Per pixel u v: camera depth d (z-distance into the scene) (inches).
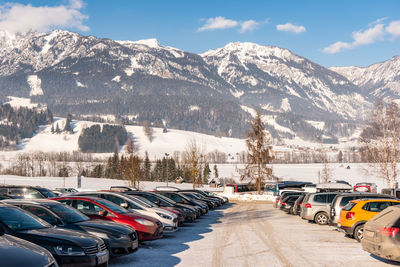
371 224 406.6
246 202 1903.3
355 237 547.2
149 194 773.9
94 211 473.4
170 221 571.2
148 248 487.8
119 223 430.3
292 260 415.8
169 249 482.6
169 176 5078.7
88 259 308.3
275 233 647.8
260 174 2239.2
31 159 6865.2
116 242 382.6
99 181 4033.0
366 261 414.3
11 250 226.7
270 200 2011.6
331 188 1605.6
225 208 1396.4
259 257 432.1
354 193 666.2
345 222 557.6
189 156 2716.5
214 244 523.5
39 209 390.0
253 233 644.7
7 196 710.5
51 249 302.7
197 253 454.9
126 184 3366.1
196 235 615.8
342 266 388.5
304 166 7185.0
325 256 441.1
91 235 337.7
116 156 5339.6
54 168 5974.4
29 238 307.1
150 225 479.5
